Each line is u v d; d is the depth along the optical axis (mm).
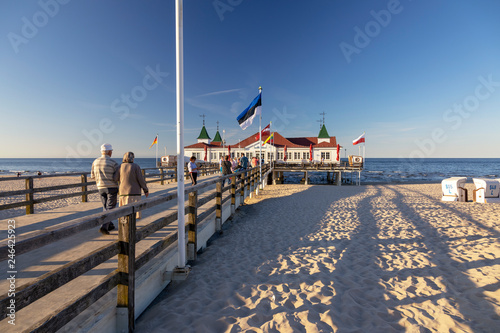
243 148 38531
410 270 4949
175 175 16438
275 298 3844
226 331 3082
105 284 2672
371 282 4434
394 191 21031
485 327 3125
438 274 4734
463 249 6043
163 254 4434
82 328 2439
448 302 3705
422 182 36531
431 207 12391
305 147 37625
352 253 6000
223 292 4062
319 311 3510
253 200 15117
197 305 3684
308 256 5820
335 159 37344
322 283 4387
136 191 5008
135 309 3324
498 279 4320
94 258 2518
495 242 6453
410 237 7250
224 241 7094
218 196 7730
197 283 4418
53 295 2881
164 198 3910
